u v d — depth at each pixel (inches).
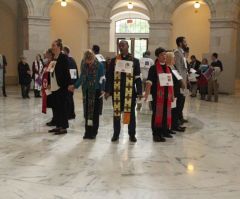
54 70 264.1
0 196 153.4
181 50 293.6
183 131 288.2
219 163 204.8
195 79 510.6
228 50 609.6
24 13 644.1
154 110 252.7
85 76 252.4
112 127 299.9
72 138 257.9
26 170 186.4
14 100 468.8
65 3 701.9
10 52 697.0
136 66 246.5
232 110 412.8
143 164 200.2
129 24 871.7
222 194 159.3
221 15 608.1
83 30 732.7
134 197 154.3
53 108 284.5
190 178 179.2
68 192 158.7
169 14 635.5
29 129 284.7
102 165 196.7
